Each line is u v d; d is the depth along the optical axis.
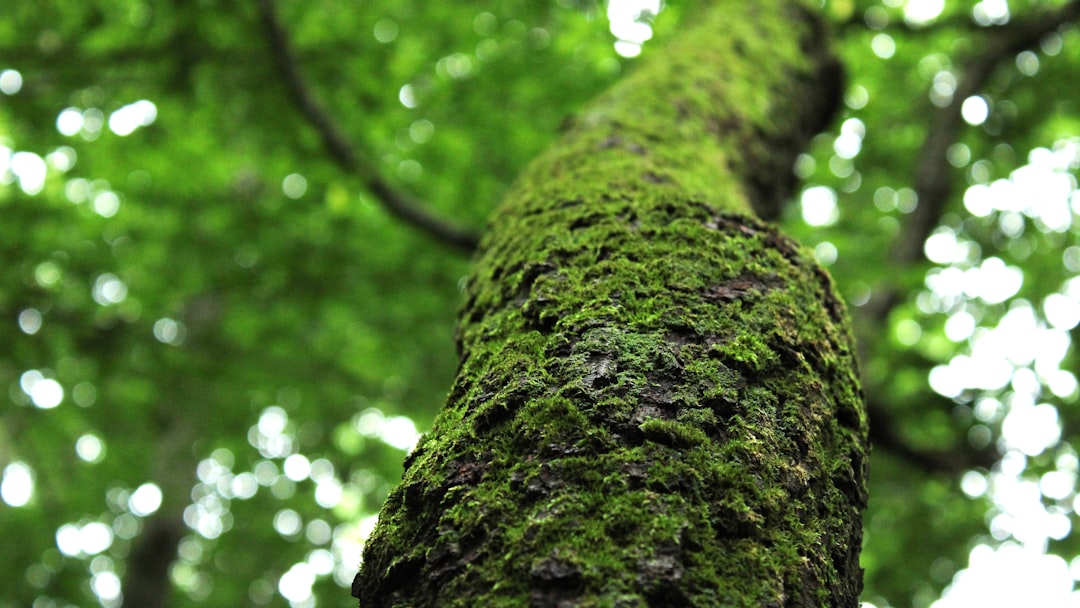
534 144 6.02
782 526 0.96
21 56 4.64
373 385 7.89
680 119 2.25
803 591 0.91
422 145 5.94
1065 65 6.40
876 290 5.52
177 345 6.58
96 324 5.93
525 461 0.95
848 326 1.46
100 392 7.60
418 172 6.20
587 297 1.22
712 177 1.98
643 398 1.02
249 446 9.07
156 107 5.25
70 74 4.76
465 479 0.96
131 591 8.73
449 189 6.16
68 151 5.66
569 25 5.09
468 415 1.07
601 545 0.85
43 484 9.70
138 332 6.09
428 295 6.66
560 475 0.92
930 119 6.61
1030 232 6.60
